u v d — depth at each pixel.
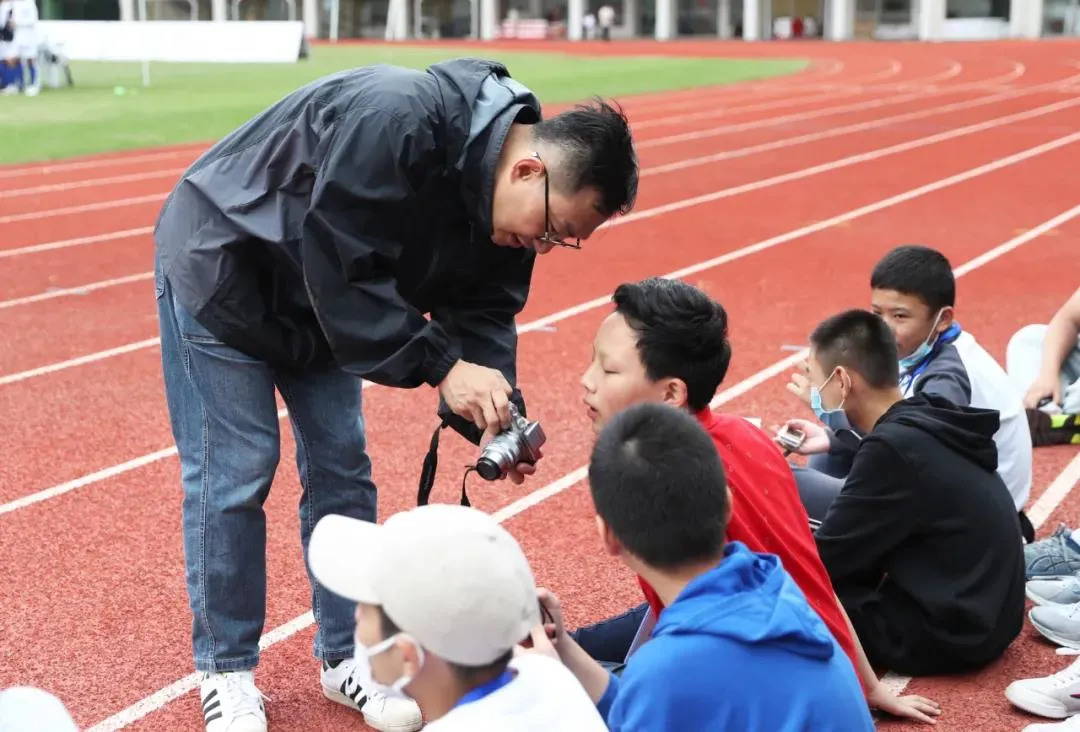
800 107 24.34
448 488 5.68
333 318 3.22
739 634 2.41
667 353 3.15
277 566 4.83
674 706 2.40
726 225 12.70
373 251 3.20
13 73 25.81
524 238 3.27
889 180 15.41
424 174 3.21
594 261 11.00
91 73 31.70
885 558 3.86
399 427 6.60
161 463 6.04
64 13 68.62
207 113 22.09
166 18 67.75
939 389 4.46
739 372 7.50
